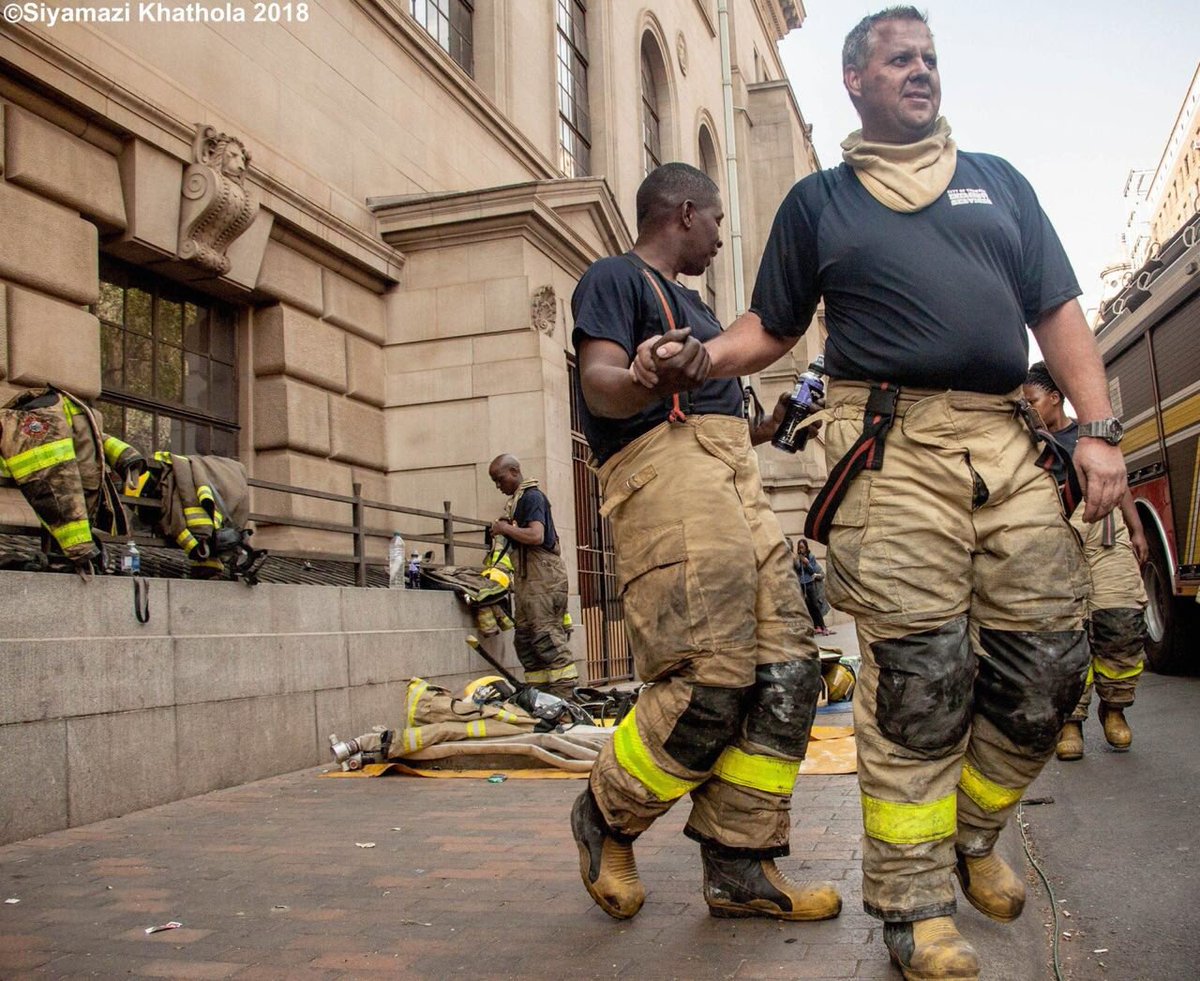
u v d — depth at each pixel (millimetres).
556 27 16219
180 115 7859
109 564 5711
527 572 7996
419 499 10320
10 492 6227
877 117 2740
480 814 4734
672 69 23203
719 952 2680
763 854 2936
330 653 6754
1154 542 9766
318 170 9602
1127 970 2863
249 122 8703
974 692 2607
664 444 2879
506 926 3002
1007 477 2482
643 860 3707
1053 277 2691
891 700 2465
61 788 4719
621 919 2990
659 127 22812
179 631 5582
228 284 8438
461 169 12164
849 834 3904
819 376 3143
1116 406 10938
